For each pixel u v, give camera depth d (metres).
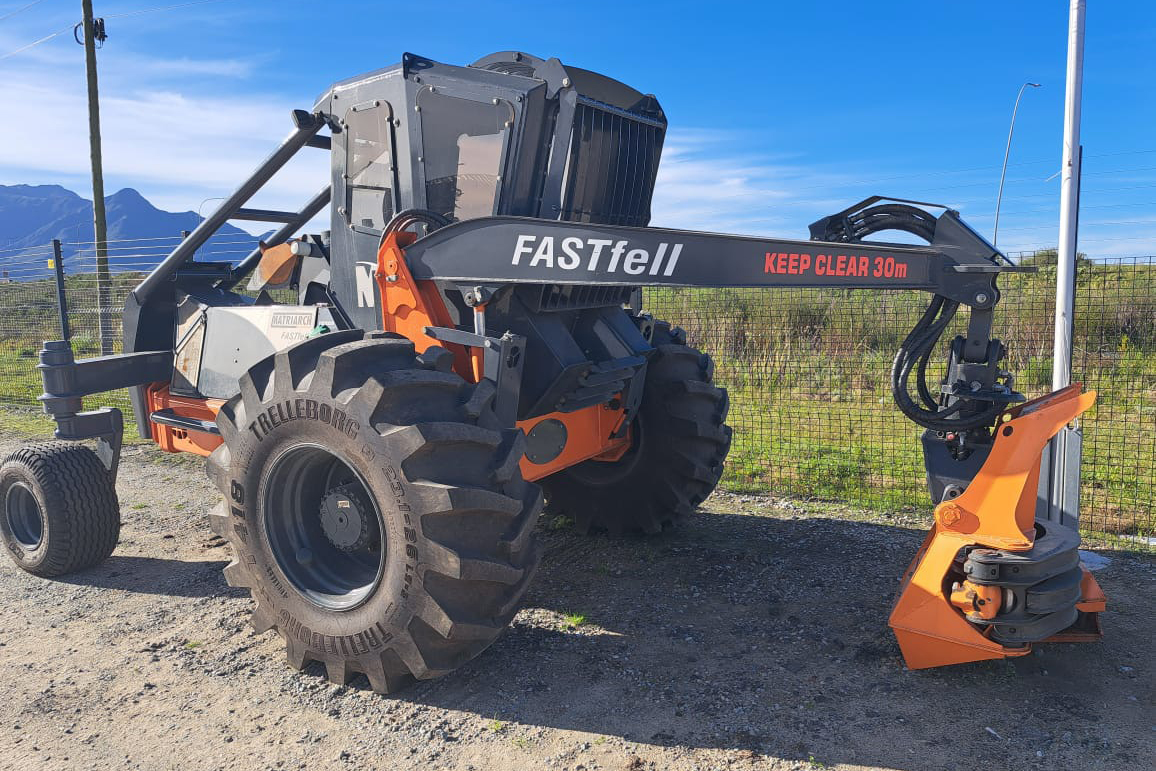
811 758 2.50
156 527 5.16
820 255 2.87
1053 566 2.82
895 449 6.60
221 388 4.27
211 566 4.43
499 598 2.83
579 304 3.68
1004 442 2.87
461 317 3.44
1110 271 5.95
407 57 3.46
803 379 8.75
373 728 2.74
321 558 3.16
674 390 4.33
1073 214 4.15
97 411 4.40
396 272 3.32
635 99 3.94
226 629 3.58
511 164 3.31
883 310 8.02
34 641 3.51
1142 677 2.97
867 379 8.45
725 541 4.64
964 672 3.02
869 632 3.40
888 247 2.90
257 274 4.46
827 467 6.12
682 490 4.49
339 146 3.76
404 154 3.50
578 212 3.64
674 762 2.50
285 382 2.93
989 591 2.80
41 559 4.22
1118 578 3.96
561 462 3.92
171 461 6.95
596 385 3.67
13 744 2.67
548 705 2.86
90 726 2.78
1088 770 2.41
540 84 3.30
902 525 4.88
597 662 3.18
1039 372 7.33
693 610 3.68
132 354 4.60
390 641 2.77
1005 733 2.62
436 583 2.67
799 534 4.74
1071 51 4.09
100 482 4.31
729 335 9.19
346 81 3.71
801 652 3.23
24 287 11.98
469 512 2.69
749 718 2.74
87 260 9.77
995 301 2.91
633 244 2.92
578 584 4.04
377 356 2.90
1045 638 2.85
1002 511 2.87
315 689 3.01
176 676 3.14
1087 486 5.48
